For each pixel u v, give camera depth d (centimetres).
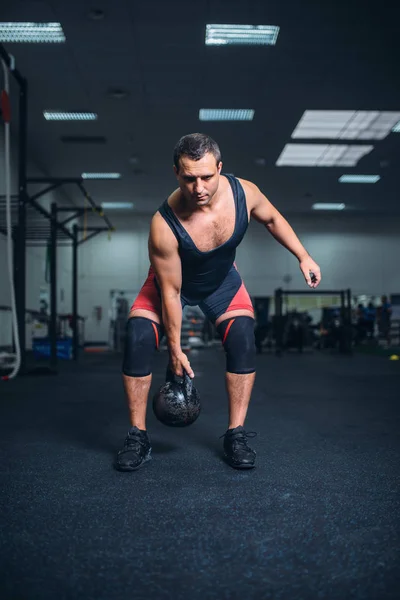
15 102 895
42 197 1238
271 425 267
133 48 727
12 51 727
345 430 253
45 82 822
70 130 1018
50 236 767
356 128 1020
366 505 138
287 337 1209
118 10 639
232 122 991
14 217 682
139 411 187
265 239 1766
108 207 1616
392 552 107
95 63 766
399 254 1759
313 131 1035
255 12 647
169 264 170
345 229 1762
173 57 754
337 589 92
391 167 1239
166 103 909
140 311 186
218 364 777
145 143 1089
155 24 669
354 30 685
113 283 1742
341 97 888
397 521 126
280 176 1305
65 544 112
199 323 1420
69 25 668
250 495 147
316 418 290
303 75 810
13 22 661
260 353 1157
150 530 120
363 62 771
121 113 948
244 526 123
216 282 185
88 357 1026
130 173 1273
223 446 200
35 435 242
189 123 997
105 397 393
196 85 844
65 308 1517
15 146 1006
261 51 738
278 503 140
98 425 270
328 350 1281
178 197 168
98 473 173
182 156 152
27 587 93
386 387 461
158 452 205
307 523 125
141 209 1653
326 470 176
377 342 1433
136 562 103
